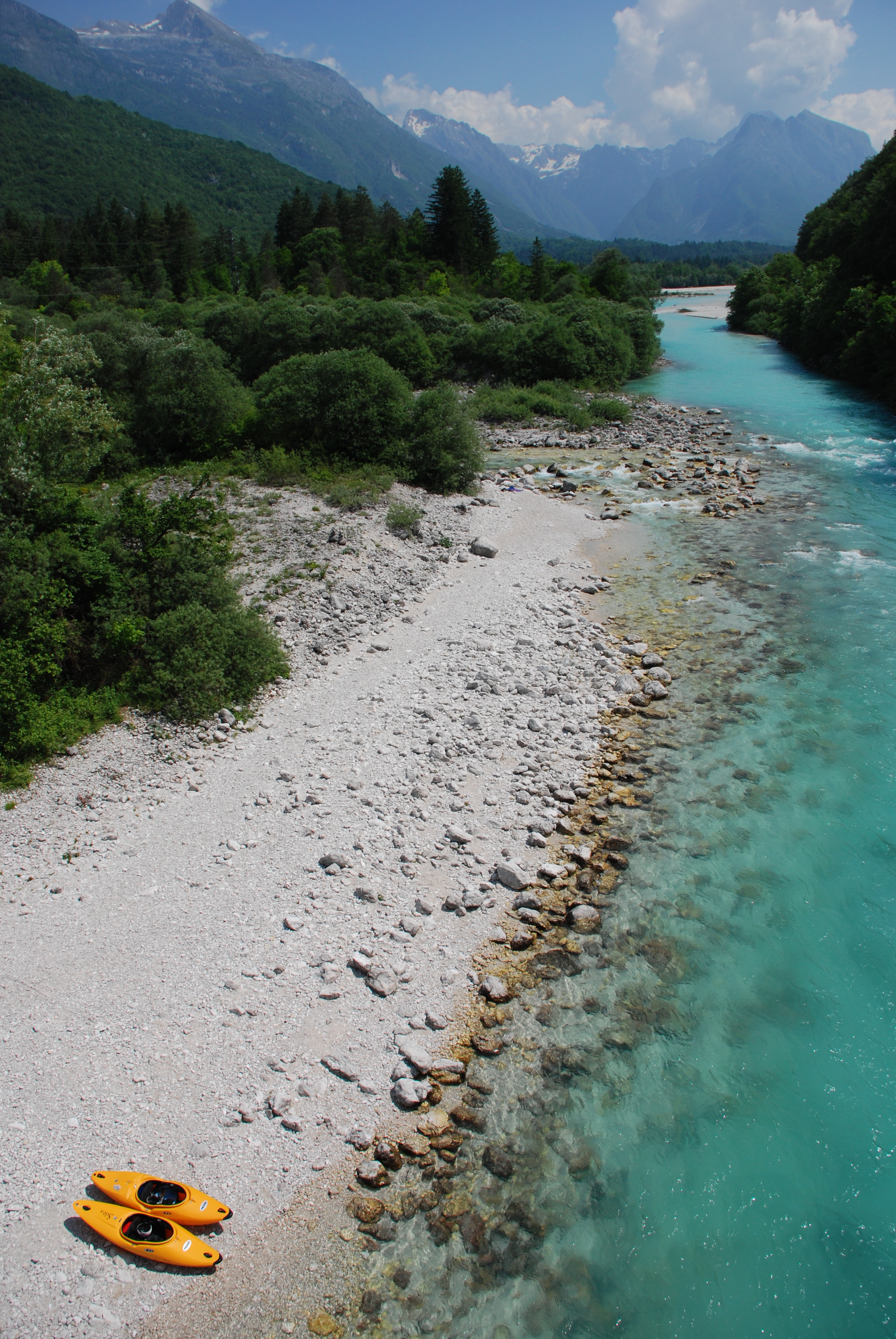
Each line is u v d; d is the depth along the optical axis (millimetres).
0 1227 7074
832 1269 6926
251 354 49531
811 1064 8734
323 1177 7730
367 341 47812
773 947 10250
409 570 21781
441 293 73062
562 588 21359
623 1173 7746
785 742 14336
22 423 17844
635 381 52719
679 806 12898
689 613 19641
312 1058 8781
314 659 17516
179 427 30797
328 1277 6961
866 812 12516
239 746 14492
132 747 14039
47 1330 6422
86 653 15453
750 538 24250
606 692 16234
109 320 37875
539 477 31641
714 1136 8055
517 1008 9508
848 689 15898
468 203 84562
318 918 10578
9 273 112562
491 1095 8516
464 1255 7117
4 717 13594
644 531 25422
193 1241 6988
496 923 10727
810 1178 7641
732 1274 6930
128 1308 6660
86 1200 7223
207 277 102438
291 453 29484
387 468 28641
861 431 36469
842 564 21922
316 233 89000
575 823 12617
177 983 9578
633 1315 6660
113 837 12016
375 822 12367
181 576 16734
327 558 21250
